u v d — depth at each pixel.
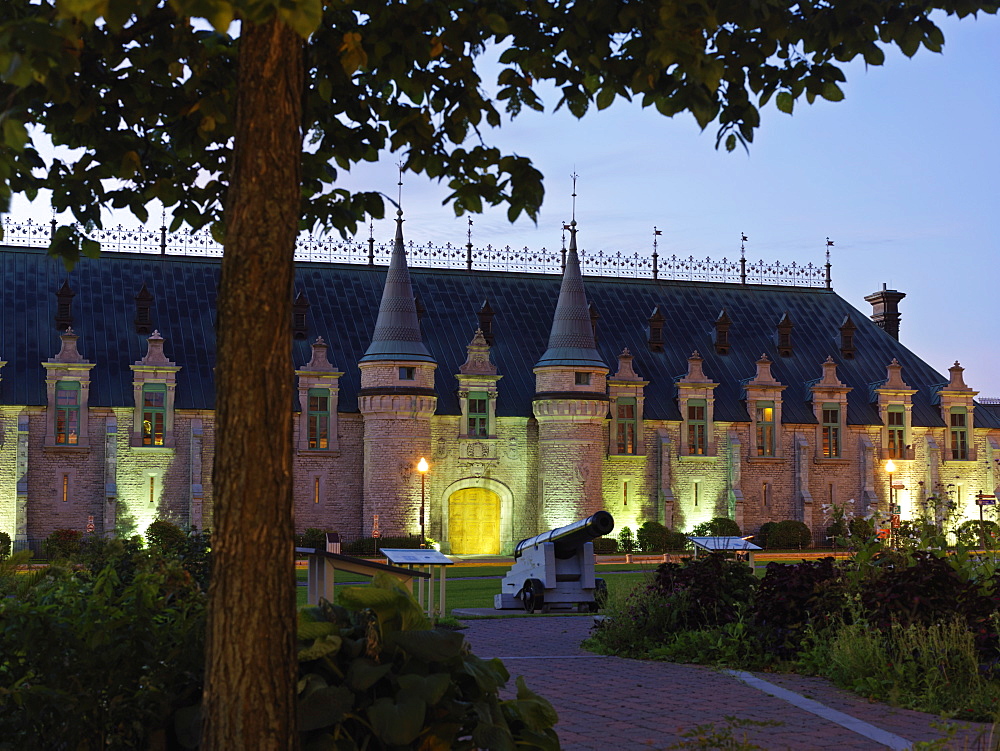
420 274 70.12
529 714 8.18
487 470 63.31
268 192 6.52
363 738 7.59
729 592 18.70
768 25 8.17
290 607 6.61
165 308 62.81
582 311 63.62
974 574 16.14
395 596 8.05
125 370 59.16
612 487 65.50
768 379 68.94
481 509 63.62
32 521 56.31
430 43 8.54
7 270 61.38
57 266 62.59
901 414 71.25
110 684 8.18
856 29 8.36
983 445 72.62
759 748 9.90
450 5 8.24
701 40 7.34
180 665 8.21
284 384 6.60
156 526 55.16
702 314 74.00
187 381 59.81
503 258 72.06
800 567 17.33
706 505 67.19
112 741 8.20
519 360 66.88
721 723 11.69
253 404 6.50
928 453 71.25
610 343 69.69
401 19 8.25
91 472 57.47
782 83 9.02
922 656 13.34
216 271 65.62
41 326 59.38
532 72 8.84
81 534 55.28
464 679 8.04
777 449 68.69
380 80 9.11
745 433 68.50
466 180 9.23
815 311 77.12
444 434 62.88
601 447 63.41
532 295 71.38
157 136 9.92
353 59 7.82
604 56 8.21
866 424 70.31
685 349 71.06
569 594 26.95
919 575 15.03
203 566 19.86
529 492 64.06
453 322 67.81
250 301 6.50
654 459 66.50
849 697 13.41
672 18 7.07
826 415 70.00
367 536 59.97
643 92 8.53
